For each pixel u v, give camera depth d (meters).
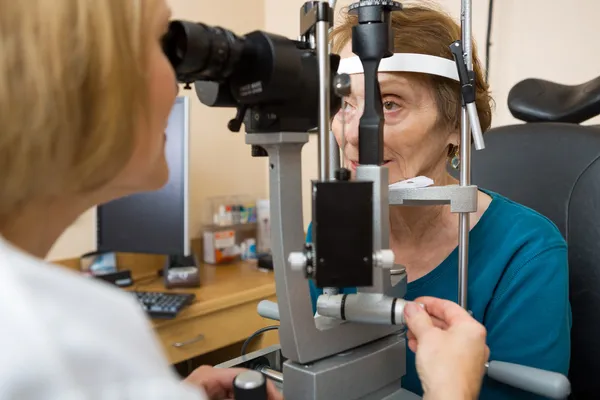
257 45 0.45
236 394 0.47
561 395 0.59
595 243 0.96
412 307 0.53
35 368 0.25
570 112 1.09
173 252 1.58
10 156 0.34
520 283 0.75
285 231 0.52
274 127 0.49
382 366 0.58
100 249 1.68
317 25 0.47
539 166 1.06
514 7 1.51
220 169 2.04
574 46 1.41
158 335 1.36
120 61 0.35
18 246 0.38
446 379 0.46
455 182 0.92
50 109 0.33
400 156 0.77
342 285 0.45
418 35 0.76
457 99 0.77
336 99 0.50
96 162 0.37
